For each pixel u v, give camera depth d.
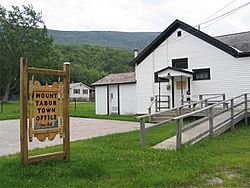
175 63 21.86
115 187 5.68
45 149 9.38
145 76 23.27
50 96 7.10
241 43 20.69
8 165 6.75
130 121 19.55
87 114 25.92
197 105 19.92
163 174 6.45
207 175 6.61
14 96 69.81
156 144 10.33
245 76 19.06
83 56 99.00
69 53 98.69
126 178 6.21
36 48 57.53
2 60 56.88
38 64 57.19
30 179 6.01
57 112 7.23
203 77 20.58
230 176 6.58
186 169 6.90
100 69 94.88
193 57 21.02
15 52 56.94
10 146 10.71
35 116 6.83
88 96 85.75
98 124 17.97
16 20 57.09
